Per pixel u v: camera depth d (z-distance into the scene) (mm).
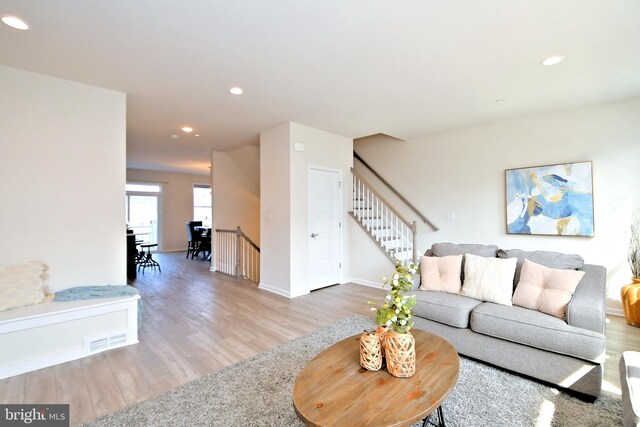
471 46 2357
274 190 4578
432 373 1532
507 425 1688
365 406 1272
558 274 2314
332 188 4996
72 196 2887
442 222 4977
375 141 5918
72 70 2709
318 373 1542
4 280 2426
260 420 1735
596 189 3619
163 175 9430
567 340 1949
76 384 2125
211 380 2158
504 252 2854
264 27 2111
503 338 2229
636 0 1812
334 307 3852
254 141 5480
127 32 2154
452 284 2809
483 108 3764
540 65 2658
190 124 4418
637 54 2465
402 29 2137
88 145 2984
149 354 2572
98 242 3014
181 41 2277
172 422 1728
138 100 3451
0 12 1909
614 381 2133
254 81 2980
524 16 1986
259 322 3322
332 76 2875
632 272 3309
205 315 3559
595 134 3627
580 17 1988
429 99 3463
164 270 6453
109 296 2729
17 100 2648
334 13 1962
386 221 5281
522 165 4156
